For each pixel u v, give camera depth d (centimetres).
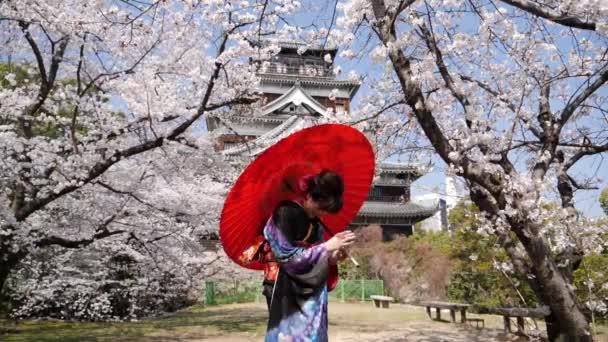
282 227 256
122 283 1540
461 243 1642
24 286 1479
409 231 3462
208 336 1213
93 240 1102
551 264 617
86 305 1543
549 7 575
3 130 933
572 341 623
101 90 1034
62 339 1165
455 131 730
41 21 864
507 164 696
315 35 763
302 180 268
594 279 1012
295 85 3189
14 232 938
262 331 1302
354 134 259
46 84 972
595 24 513
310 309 249
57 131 1273
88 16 885
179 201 1195
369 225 3138
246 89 1075
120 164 1109
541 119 727
